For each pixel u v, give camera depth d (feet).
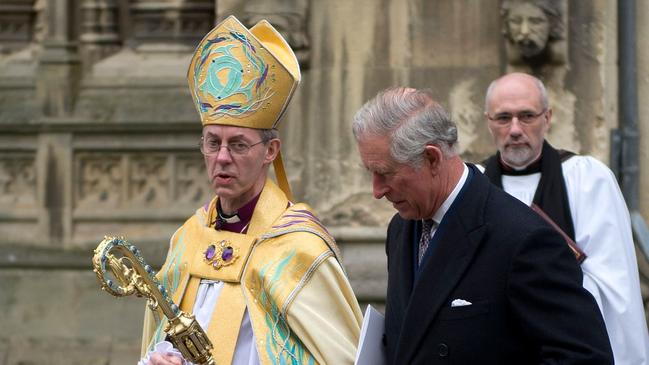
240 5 58.18
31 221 69.62
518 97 41.78
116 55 69.87
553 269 27.63
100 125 68.44
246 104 33.47
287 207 34.40
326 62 57.11
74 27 70.23
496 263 28.07
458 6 56.24
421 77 56.49
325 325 32.89
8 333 67.72
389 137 28.17
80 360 65.82
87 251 68.49
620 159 55.77
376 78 56.80
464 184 29.09
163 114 67.87
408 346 28.91
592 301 27.84
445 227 28.89
